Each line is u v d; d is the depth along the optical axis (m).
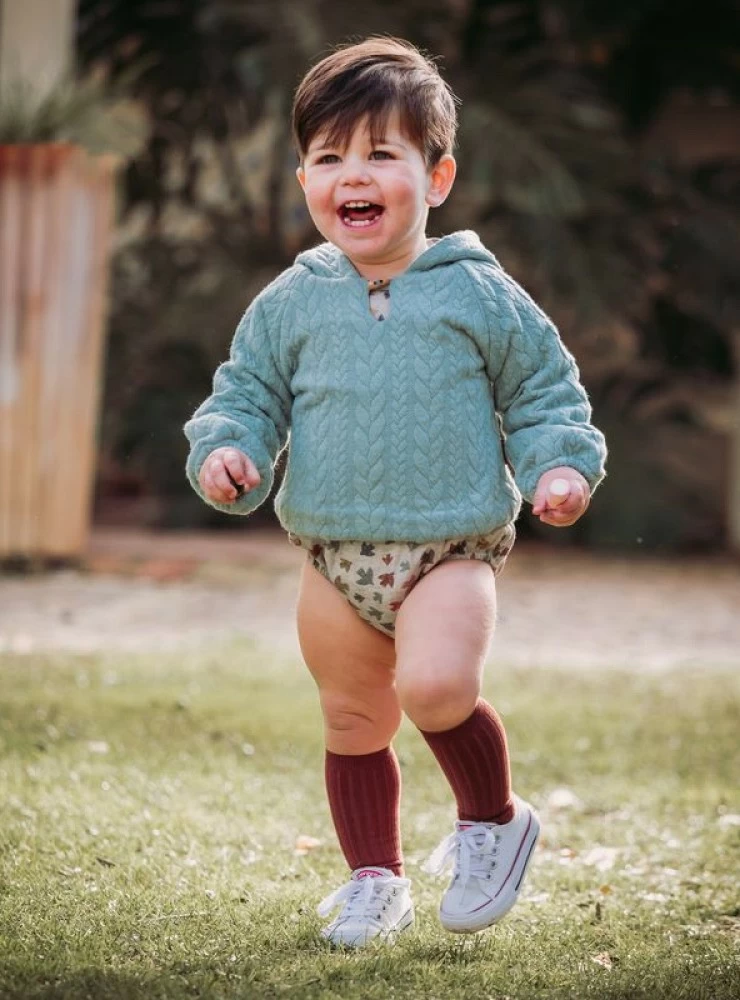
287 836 4.36
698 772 5.52
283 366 3.50
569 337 14.62
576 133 13.54
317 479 3.38
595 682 7.34
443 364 3.38
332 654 3.44
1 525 10.54
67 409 10.53
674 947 3.45
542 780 5.31
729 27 14.51
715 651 8.66
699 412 15.73
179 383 14.27
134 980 3.02
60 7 11.23
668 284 14.69
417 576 3.33
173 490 14.22
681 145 15.80
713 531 15.05
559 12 14.01
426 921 3.60
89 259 10.51
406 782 5.10
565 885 4.03
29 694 6.27
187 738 5.59
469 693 3.21
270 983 3.05
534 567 12.30
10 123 10.34
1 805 4.46
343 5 13.05
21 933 3.33
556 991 3.07
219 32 13.66
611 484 14.15
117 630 8.45
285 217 15.05
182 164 14.65
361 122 3.40
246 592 10.12
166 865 3.96
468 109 13.16
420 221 3.49
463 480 3.35
